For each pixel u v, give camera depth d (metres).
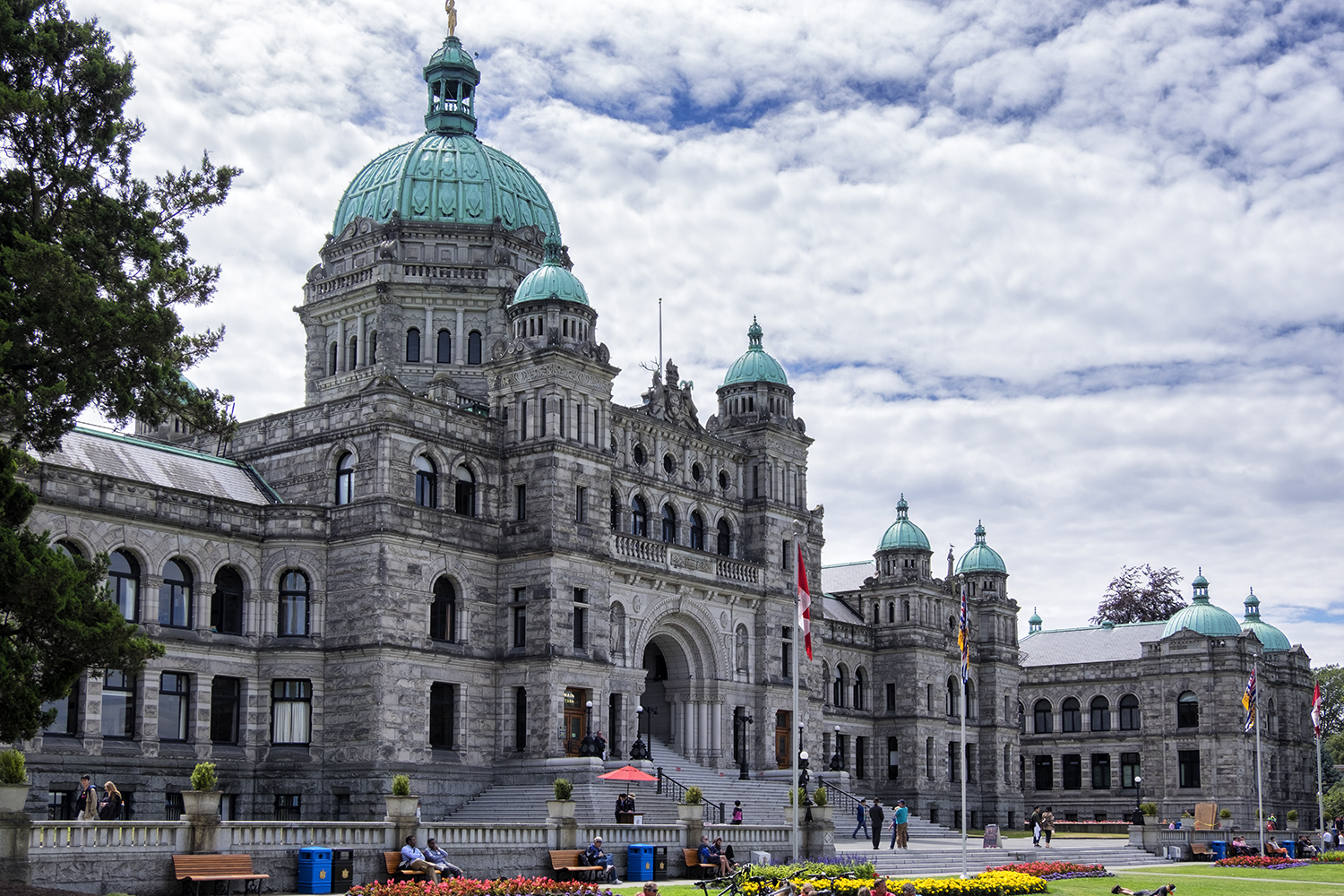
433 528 64.12
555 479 66.19
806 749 80.94
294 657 61.94
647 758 66.69
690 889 44.62
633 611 70.62
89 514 56.78
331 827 42.59
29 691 34.44
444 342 80.06
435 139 86.06
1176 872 68.06
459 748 64.12
